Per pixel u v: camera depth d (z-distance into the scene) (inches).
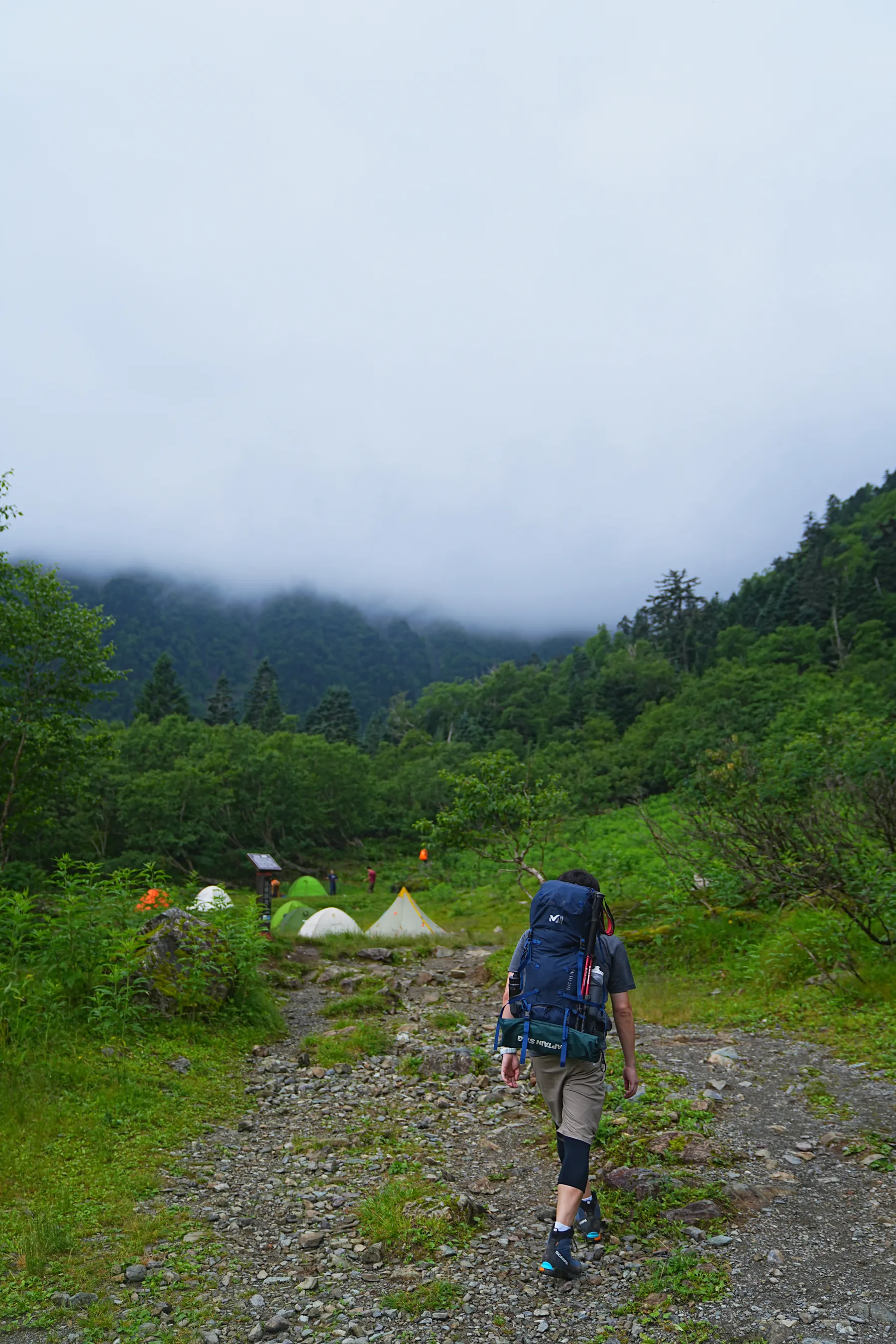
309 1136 237.1
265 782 2883.9
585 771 2957.7
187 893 491.5
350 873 2758.4
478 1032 364.2
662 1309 133.4
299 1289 147.3
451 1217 171.0
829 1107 228.5
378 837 3425.2
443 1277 148.7
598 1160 197.9
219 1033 347.6
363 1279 150.9
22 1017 290.0
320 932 871.7
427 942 781.3
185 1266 156.1
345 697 5354.3
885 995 336.5
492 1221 171.8
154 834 2420.0
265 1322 136.6
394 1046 344.2
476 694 6136.8
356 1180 201.6
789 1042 303.6
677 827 676.7
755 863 493.0
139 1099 253.6
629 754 3248.0
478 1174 201.0
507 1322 133.4
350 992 492.7
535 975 152.2
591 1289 141.9
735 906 514.6
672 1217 165.0
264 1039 359.3
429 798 3412.9
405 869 2628.0
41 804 965.8
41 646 888.9
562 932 155.6
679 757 2741.1
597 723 4293.8
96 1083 260.2
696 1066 277.6
